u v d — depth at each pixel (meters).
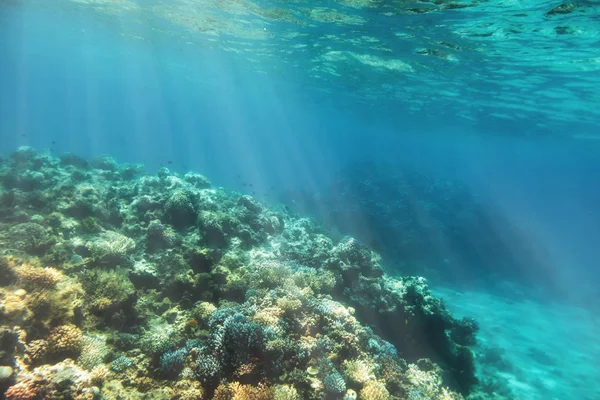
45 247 9.41
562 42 13.27
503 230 28.39
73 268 8.95
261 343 7.09
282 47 23.52
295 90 46.66
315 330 8.28
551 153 69.00
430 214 28.19
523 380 12.59
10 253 8.46
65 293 7.20
